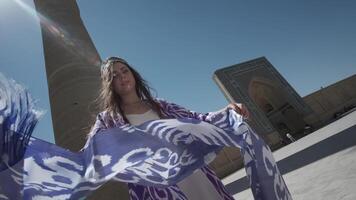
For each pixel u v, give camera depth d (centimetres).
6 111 132
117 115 191
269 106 3114
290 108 2984
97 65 928
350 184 378
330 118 3095
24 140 134
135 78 210
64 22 1043
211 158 163
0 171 129
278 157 1345
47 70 953
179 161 162
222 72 2741
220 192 174
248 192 812
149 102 202
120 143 158
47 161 152
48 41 1016
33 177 148
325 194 386
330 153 691
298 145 1500
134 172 153
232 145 167
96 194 547
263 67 3027
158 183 153
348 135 830
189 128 170
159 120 169
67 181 148
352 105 3231
